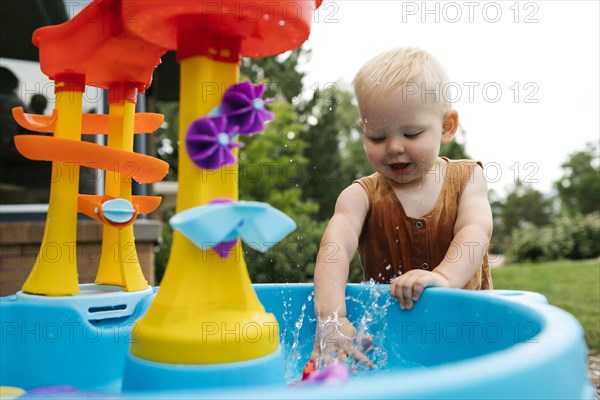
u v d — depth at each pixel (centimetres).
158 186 692
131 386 79
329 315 119
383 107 130
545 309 84
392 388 50
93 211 119
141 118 140
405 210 143
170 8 82
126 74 126
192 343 77
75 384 106
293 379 105
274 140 792
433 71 135
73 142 110
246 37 92
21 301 109
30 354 106
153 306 84
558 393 61
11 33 364
